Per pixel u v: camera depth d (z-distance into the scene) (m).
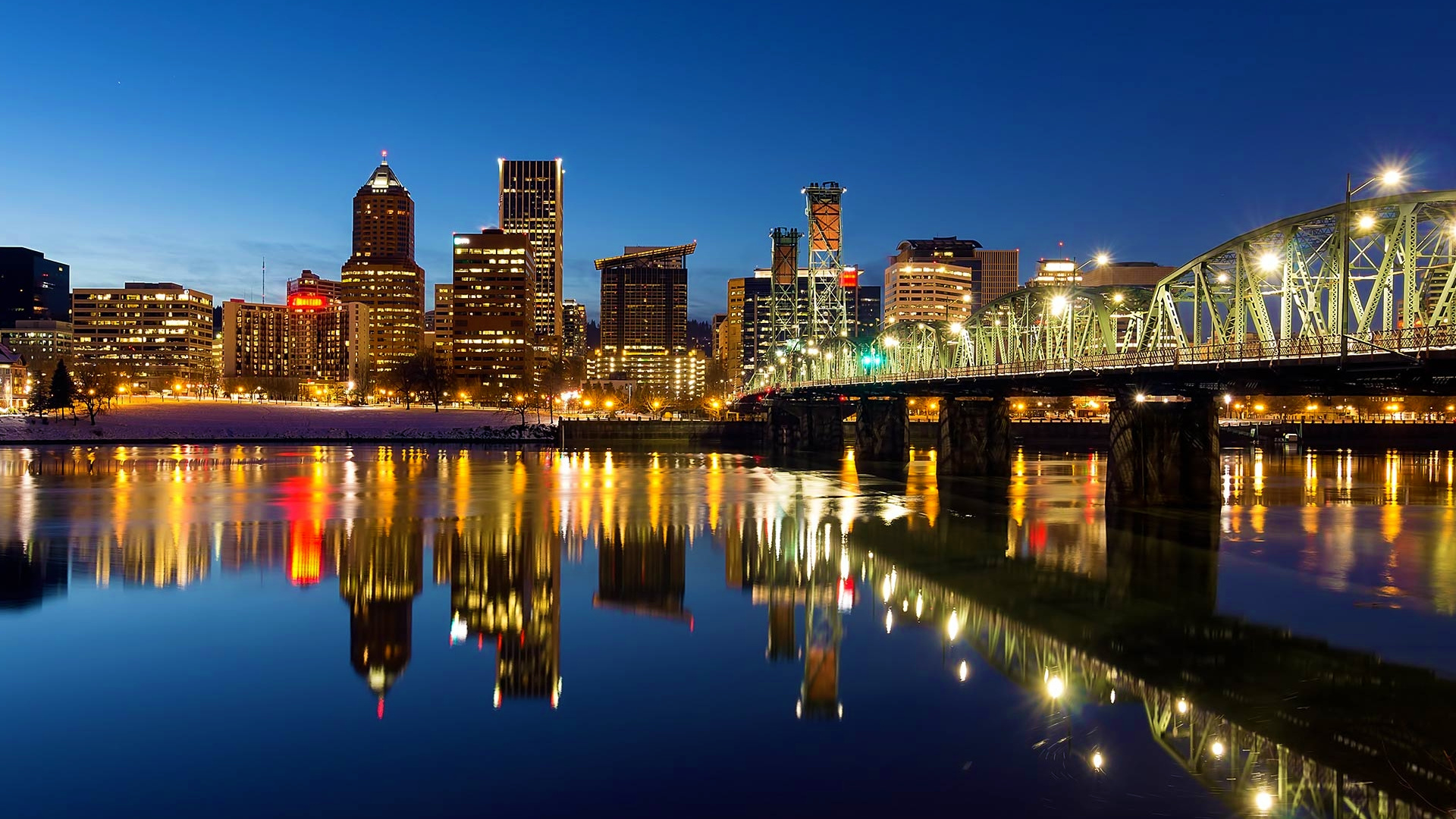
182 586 42.97
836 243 194.62
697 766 23.14
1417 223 46.94
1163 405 72.12
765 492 89.81
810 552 53.66
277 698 27.83
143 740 24.61
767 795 21.55
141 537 57.53
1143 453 71.94
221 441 187.12
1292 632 35.38
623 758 23.61
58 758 23.48
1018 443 187.25
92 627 35.44
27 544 54.34
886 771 22.77
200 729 25.41
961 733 25.06
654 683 29.22
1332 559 50.88
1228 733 24.97
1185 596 41.81
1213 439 71.81
